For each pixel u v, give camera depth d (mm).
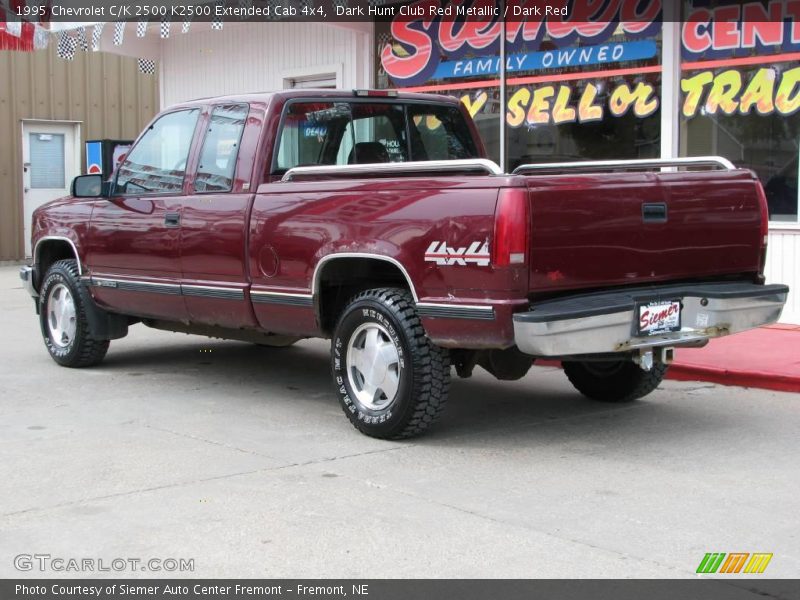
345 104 7199
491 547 4328
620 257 5727
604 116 10430
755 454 5797
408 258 5773
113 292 8023
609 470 5488
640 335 5672
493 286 5387
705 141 9781
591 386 7250
